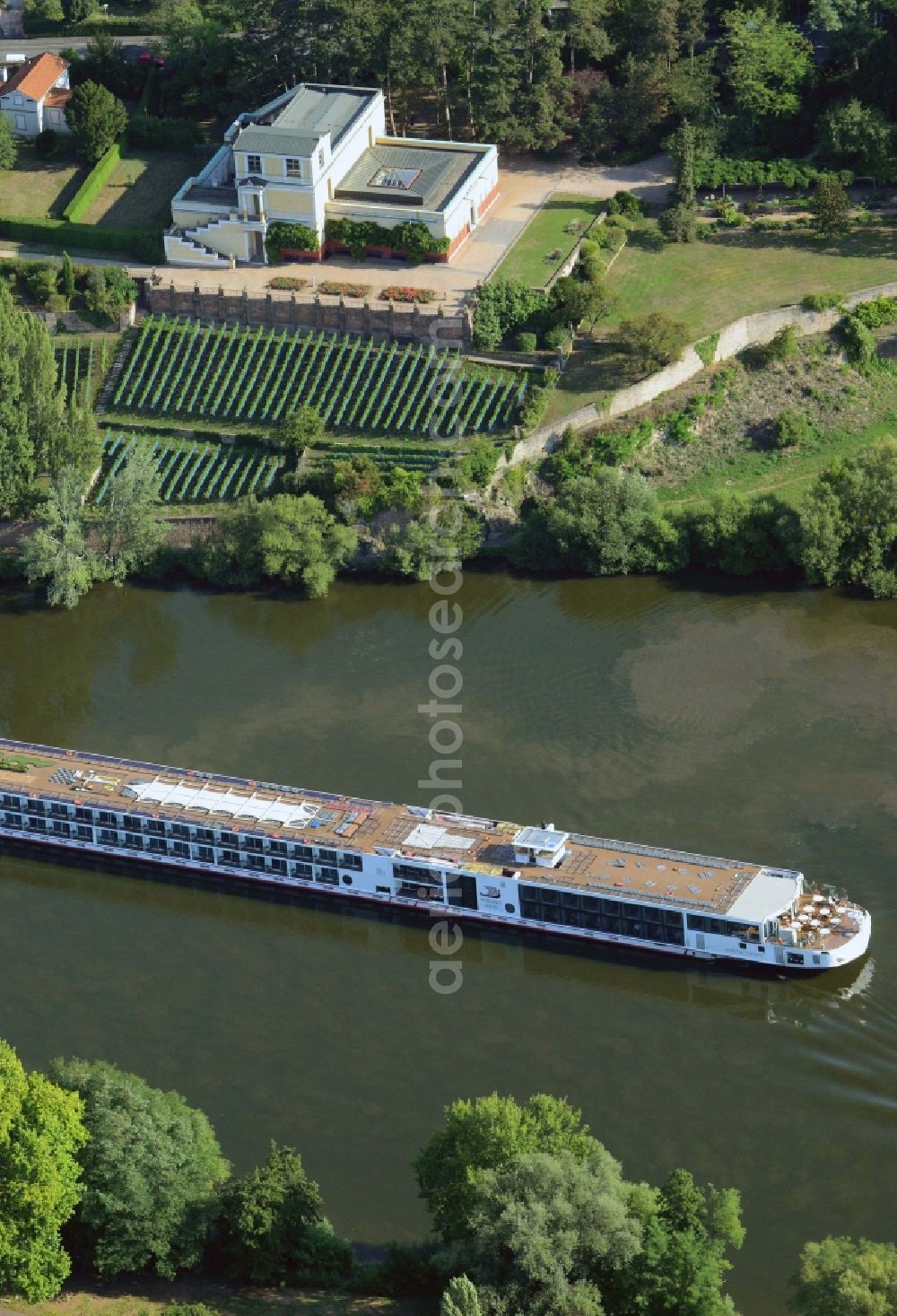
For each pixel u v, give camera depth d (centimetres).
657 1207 19738
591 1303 18750
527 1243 18975
